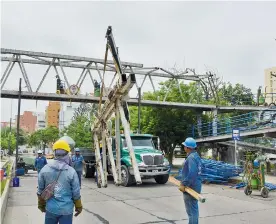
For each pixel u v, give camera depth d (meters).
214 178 17.23
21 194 13.93
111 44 13.91
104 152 16.69
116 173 16.16
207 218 9.27
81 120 44.50
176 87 33.12
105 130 16.72
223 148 31.12
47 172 4.80
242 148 29.75
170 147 32.38
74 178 4.85
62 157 4.94
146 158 16.70
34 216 9.61
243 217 9.41
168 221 8.82
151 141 19.09
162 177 17.52
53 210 4.68
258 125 25.31
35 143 101.81
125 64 30.88
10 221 8.99
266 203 11.71
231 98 42.50
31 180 20.73
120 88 14.06
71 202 4.82
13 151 91.06
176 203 11.55
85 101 28.44
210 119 33.62
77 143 41.59
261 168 13.33
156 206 10.98
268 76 89.44
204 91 34.69
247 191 13.55
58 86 28.58
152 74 32.41
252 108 32.50
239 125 28.08
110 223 8.65
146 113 31.81
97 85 29.41
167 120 31.28
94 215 9.59
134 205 11.16
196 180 6.50
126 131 14.89
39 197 4.96
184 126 31.56
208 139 29.17
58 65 29.12
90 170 21.23
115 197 12.89
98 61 29.75
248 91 56.34
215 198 12.79
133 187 16.12
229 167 17.50
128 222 8.72
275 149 28.23
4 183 14.23
